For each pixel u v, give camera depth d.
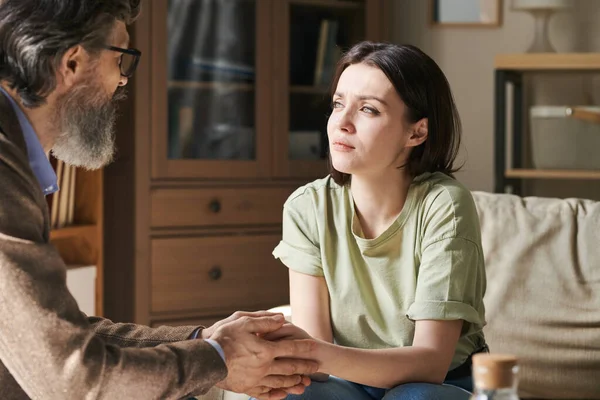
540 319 2.82
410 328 2.17
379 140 2.09
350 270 2.20
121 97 1.90
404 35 5.16
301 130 4.61
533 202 3.03
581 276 2.85
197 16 4.36
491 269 2.92
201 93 4.37
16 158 1.55
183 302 4.32
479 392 1.15
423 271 2.09
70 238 4.04
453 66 5.11
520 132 4.89
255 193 4.48
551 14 4.69
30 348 1.51
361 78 2.10
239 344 1.83
